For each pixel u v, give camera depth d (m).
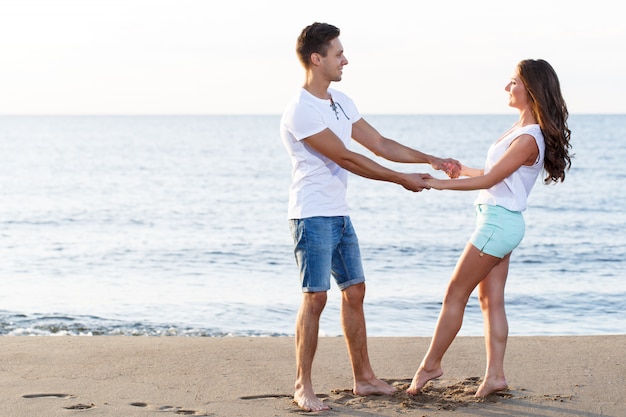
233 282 11.30
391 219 20.81
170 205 25.16
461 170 4.78
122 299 9.83
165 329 8.01
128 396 4.51
